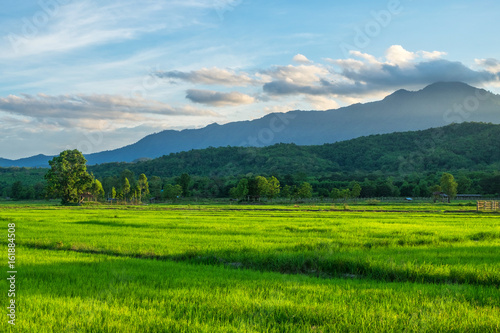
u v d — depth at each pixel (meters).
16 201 146.50
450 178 120.19
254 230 32.66
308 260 18.64
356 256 18.92
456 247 22.84
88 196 122.06
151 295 12.77
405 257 18.89
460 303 11.88
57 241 25.91
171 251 22.00
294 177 162.25
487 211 65.38
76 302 11.92
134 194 131.38
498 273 15.15
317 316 10.72
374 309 11.30
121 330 9.71
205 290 13.40
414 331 9.67
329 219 46.75
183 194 144.50
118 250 22.67
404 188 143.38
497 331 9.70
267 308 11.27
